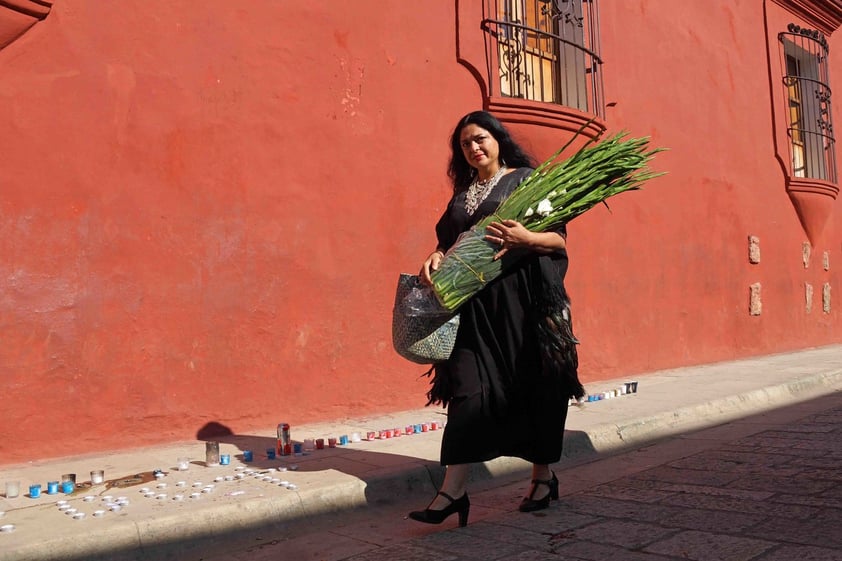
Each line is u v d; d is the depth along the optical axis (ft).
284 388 17.25
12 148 13.73
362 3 19.36
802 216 39.73
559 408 10.28
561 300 10.12
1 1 13.17
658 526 9.55
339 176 18.57
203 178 16.21
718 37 34.42
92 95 14.75
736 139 34.94
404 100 20.15
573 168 10.14
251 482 11.94
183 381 15.69
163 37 15.80
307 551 9.78
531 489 10.86
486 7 22.41
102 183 14.78
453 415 9.90
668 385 24.16
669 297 29.58
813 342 40.16
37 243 13.94
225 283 16.42
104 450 14.55
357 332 18.69
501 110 21.91
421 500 12.45
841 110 45.09
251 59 17.15
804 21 41.86
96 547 9.27
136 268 15.15
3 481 12.24
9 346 13.56
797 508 10.05
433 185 20.66
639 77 28.86
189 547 9.91
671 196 30.27
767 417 19.53
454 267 9.50
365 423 17.76
